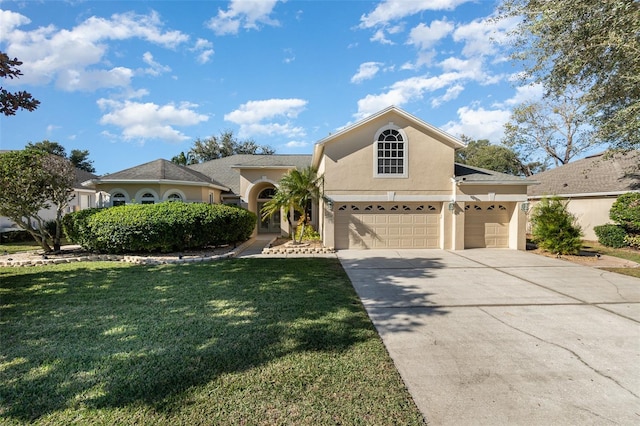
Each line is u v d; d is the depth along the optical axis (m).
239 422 3.02
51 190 12.43
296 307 6.39
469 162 39.19
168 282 8.46
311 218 21.02
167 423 2.99
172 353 4.37
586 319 5.96
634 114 9.34
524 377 3.92
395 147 14.74
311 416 3.12
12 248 15.14
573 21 8.84
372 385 3.68
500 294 7.58
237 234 15.30
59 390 3.51
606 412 3.26
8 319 5.68
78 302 6.70
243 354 4.36
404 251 14.28
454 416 3.17
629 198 15.16
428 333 5.25
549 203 14.28
